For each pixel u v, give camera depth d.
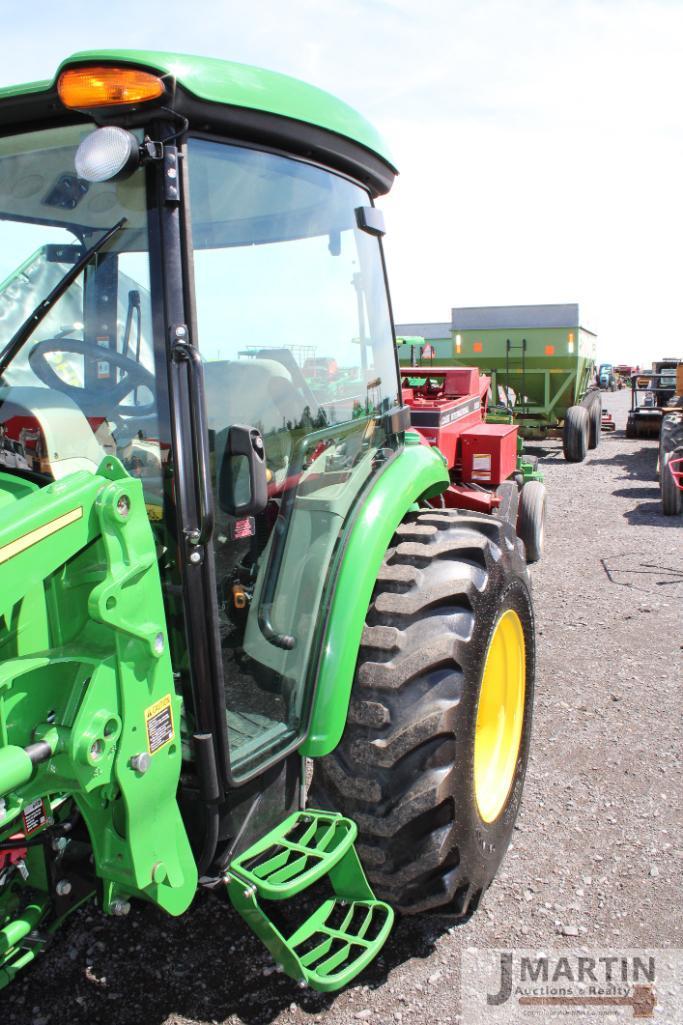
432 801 2.22
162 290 1.81
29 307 2.04
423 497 3.32
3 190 2.03
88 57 1.71
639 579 6.23
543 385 12.48
